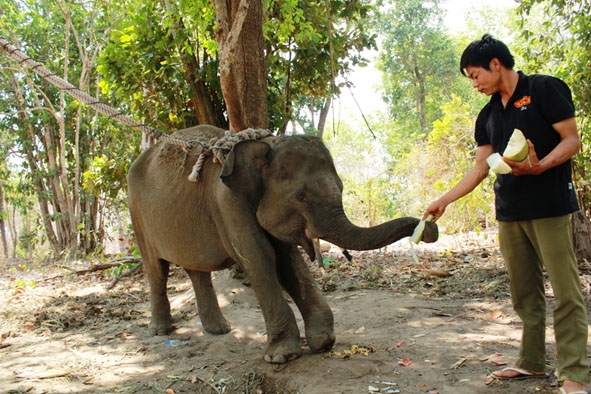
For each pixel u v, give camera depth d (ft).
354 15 29.60
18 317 21.09
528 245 10.75
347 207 53.11
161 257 16.58
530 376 11.10
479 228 38.24
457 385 11.03
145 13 26.23
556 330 10.09
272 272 13.41
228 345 15.42
